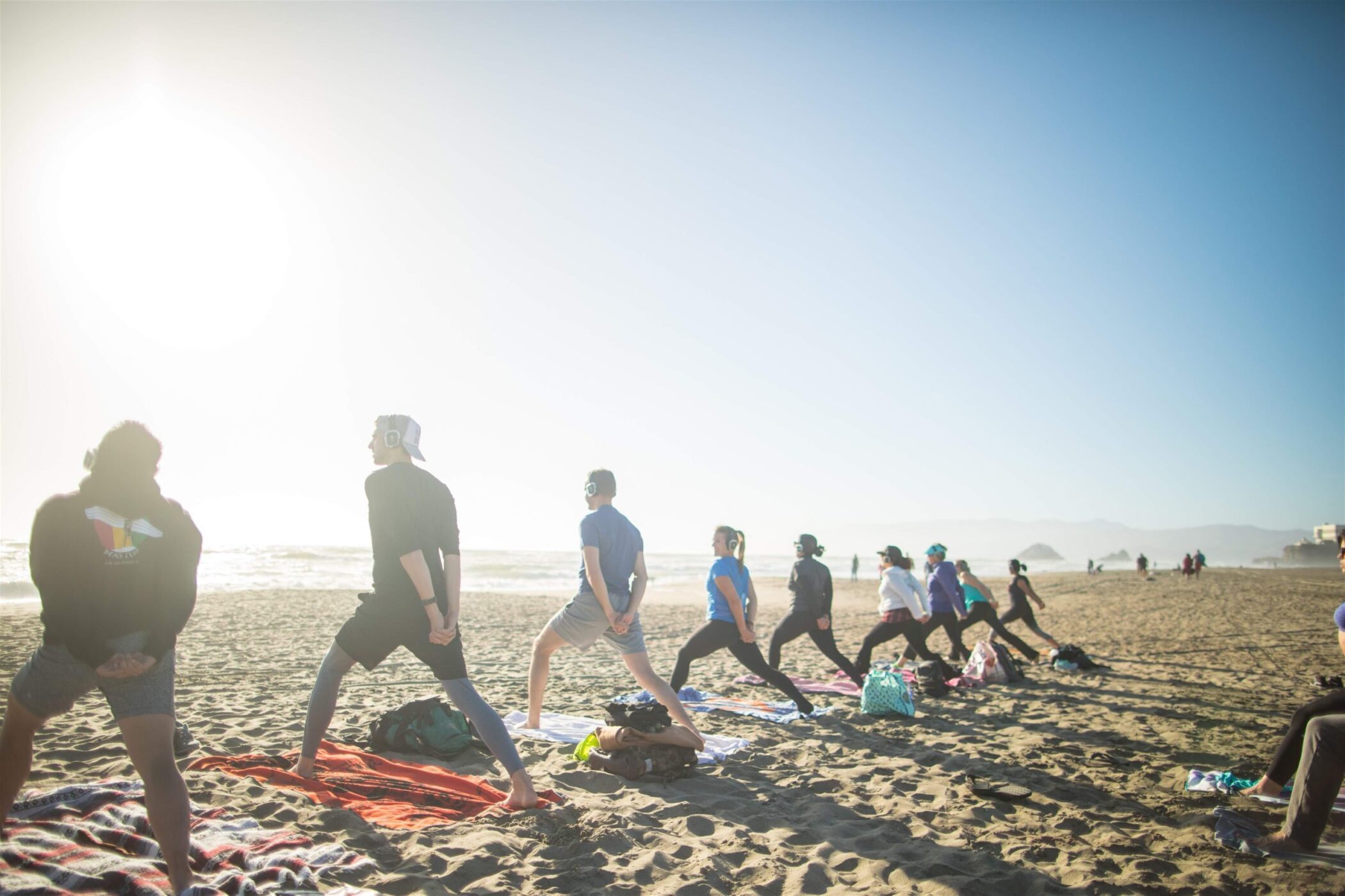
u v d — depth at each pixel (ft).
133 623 9.11
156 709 9.25
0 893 8.59
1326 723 12.55
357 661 14.32
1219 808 14.64
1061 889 11.09
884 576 31.55
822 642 28.45
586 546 17.70
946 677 30.71
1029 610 37.11
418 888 10.08
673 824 13.48
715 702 25.72
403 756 17.10
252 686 28.25
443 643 13.75
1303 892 11.09
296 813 12.60
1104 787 16.57
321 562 175.94
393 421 14.40
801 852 12.51
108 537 9.02
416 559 13.65
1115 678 32.91
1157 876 11.59
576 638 18.75
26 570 101.45
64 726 18.94
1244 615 68.54
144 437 9.49
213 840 10.96
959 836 13.29
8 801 9.37
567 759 17.31
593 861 11.48
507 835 12.13
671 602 94.32
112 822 11.18
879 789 16.16
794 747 19.89
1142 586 126.72
